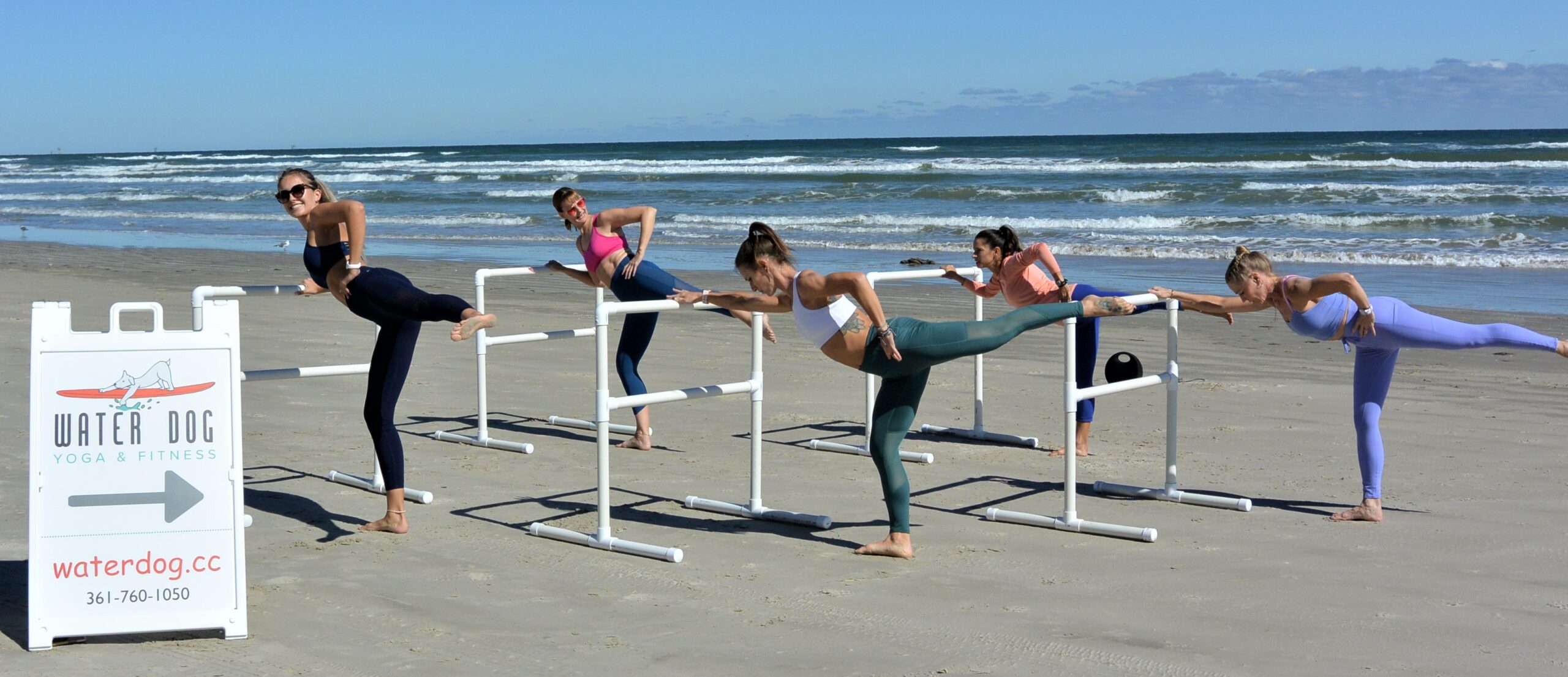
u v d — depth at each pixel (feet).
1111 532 17.83
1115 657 12.78
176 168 230.89
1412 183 105.40
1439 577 15.58
